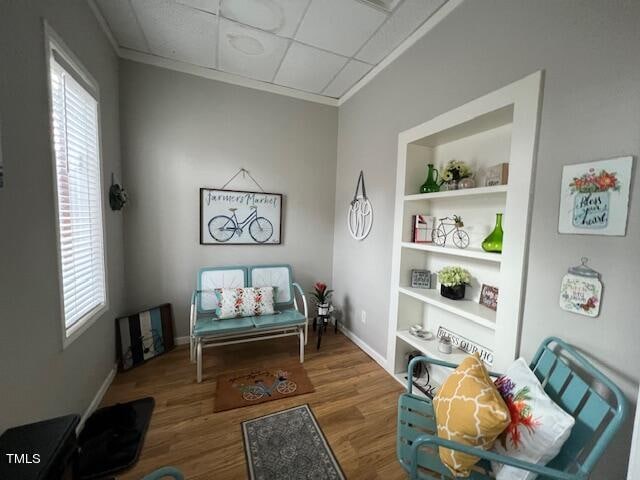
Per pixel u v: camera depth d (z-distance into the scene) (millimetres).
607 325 1003
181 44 2105
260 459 1382
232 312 2336
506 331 1328
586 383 996
